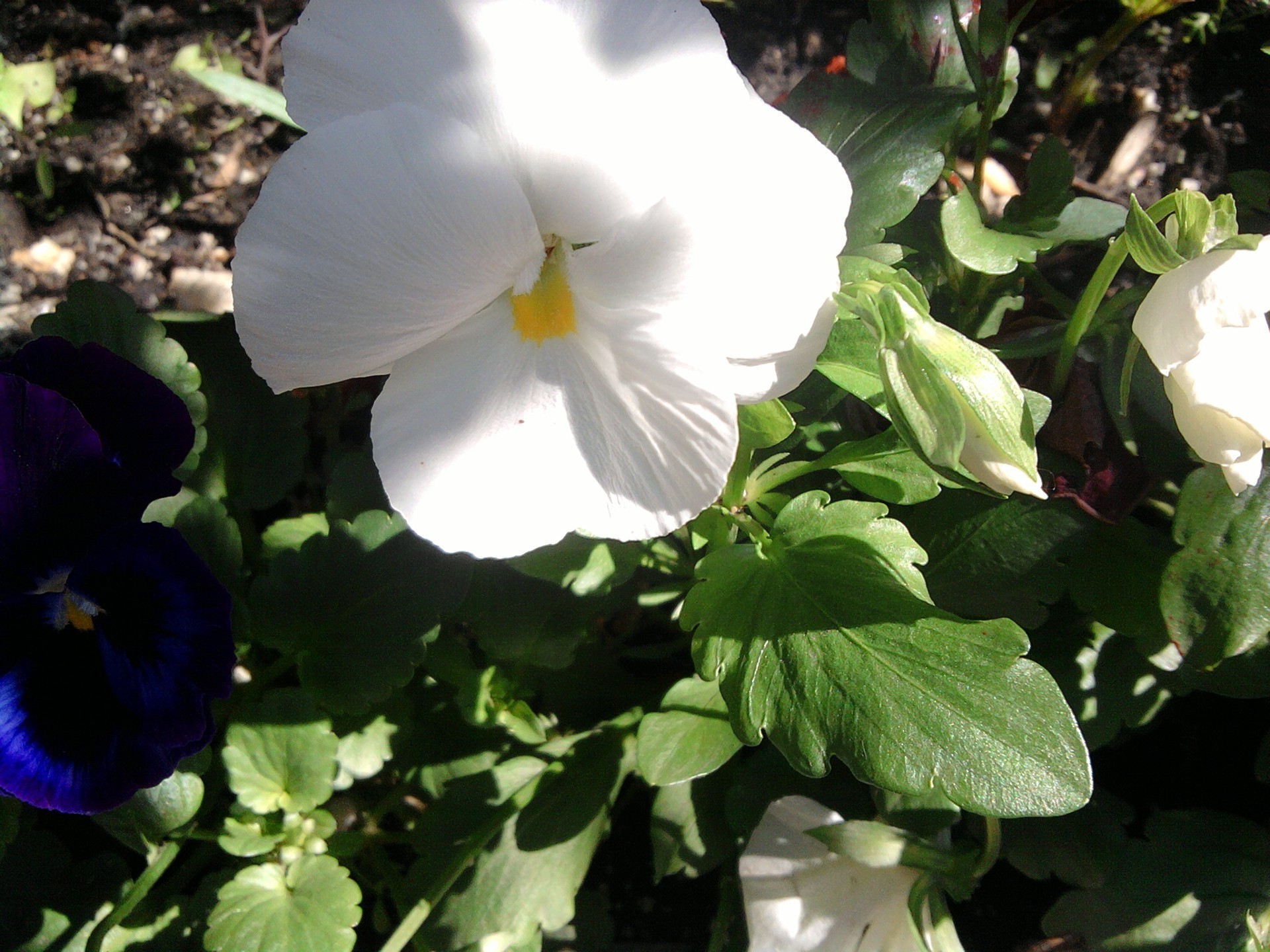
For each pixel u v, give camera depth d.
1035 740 0.15
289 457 0.22
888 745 0.15
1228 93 0.29
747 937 0.21
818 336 0.14
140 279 0.28
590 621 0.23
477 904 0.20
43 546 0.15
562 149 0.12
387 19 0.12
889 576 0.16
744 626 0.17
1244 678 0.19
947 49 0.21
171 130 0.30
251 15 0.31
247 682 0.20
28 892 0.19
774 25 0.30
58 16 0.31
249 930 0.17
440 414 0.13
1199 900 0.19
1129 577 0.19
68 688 0.15
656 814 0.21
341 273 0.12
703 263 0.13
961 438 0.13
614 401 0.13
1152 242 0.14
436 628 0.19
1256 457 0.14
